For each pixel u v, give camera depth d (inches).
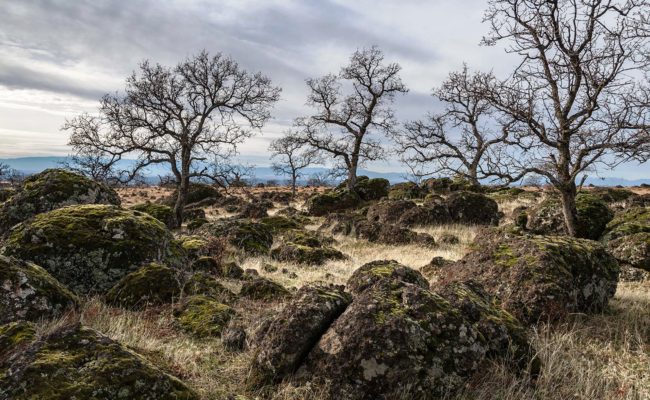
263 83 1098.7
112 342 159.5
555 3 507.8
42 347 152.6
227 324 273.0
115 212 395.2
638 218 537.0
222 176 1091.3
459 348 192.9
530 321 294.2
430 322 193.8
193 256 528.1
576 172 514.6
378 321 188.5
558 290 298.0
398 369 180.5
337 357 186.1
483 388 196.4
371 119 1681.8
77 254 348.5
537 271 313.9
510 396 193.9
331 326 200.1
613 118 468.4
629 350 254.8
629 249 445.1
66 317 253.0
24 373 139.4
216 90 1064.2
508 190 1648.6
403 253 647.1
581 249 341.1
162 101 1023.0
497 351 217.8
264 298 350.9
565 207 544.1
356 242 781.9
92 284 347.9
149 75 1007.6
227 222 693.9
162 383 153.6
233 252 595.2
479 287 269.6
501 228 644.7
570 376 221.8
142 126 1004.6
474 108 1339.8
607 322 300.5
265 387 191.2
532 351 228.1
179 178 1054.4
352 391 180.5
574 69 504.4
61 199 531.2
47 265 340.8
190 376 199.9
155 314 293.3
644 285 406.0
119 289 321.4
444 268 423.8
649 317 307.4
